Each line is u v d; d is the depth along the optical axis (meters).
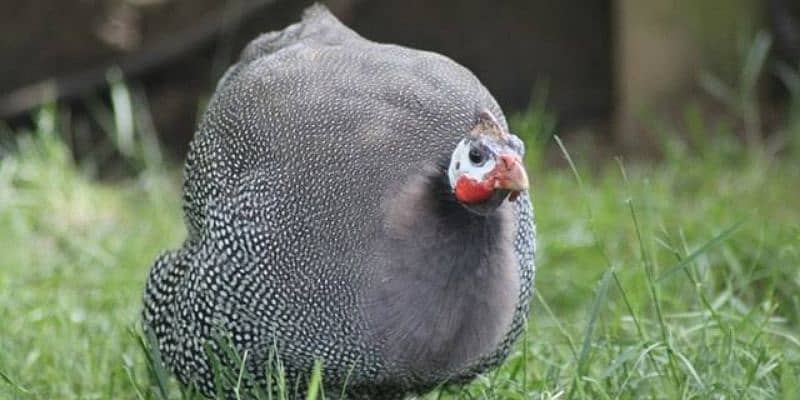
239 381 9.22
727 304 11.85
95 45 18.12
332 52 10.12
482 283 8.88
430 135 9.30
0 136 17.94
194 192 10.08
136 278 13.66
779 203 15.09
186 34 18.25
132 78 18.34
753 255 13.28
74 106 18.34
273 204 9.28
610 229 14.43
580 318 12.60
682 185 15.91
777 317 12.09
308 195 9.20
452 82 9.82
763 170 15.93
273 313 9.27
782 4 17.14
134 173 17.92
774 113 17.53
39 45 18.08
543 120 18.44
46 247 15.30
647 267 10.45
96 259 14.46
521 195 9.73
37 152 16.77
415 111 9.46
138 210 16.42
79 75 18.17
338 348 9.12
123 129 16.89
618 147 17.73
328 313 9.09
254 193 9.39
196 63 18.59
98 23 18.08
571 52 18.62
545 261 14.01
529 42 18.62
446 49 18.58
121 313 12.59
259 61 10.33
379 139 9.27
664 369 10.37
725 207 14.56
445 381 9.55
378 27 18.48
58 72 18.19
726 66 17.25
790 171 16.02
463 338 8.95
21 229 15.30
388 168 9.12
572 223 14.49
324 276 9.06
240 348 9.45
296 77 9.86
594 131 18.41
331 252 9.05
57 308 12.58
